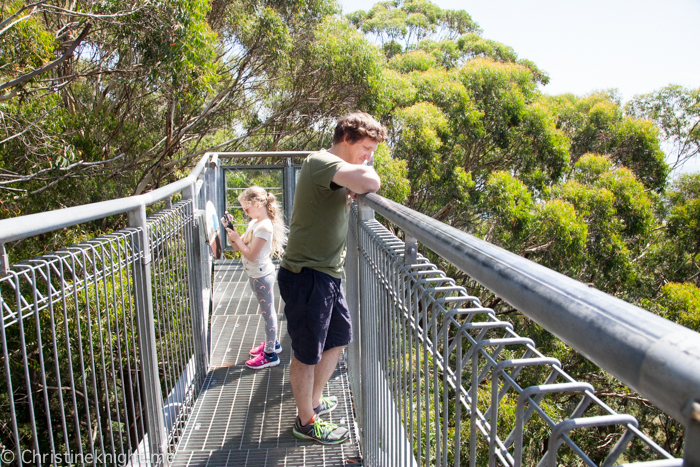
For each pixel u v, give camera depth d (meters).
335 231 1.88
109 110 10.95
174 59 7.63
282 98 13.52
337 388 2.62
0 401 6.32
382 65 12.41
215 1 11.20
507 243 10.41
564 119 15.28
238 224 5.48
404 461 1.26
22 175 7.71
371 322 1.76
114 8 7.27
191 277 2.57
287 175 5.41
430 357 1.03
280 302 3.94
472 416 0.72
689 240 12.58
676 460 0.41
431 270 1.12
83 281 1.31
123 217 10.00
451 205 12.36
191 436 2.23
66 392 5.80
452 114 12.18
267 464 2.04
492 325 0.74
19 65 6.81
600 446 7.30
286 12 11.66
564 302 0.42
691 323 9.30
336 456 2.08
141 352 1.71
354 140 1.86
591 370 9.34
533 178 12.64
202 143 14.66
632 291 11.61
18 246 8.07
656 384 0.30
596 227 10.77
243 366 2.92
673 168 16.11
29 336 4.44
